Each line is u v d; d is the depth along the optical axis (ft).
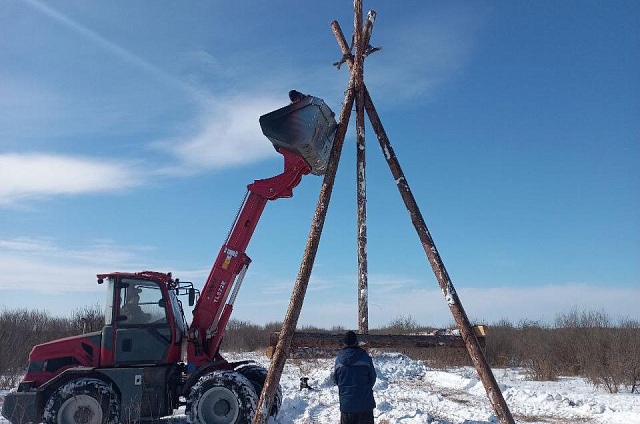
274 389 23.25
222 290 31.04
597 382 45.73
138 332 29.43
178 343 30.42
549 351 56.80
